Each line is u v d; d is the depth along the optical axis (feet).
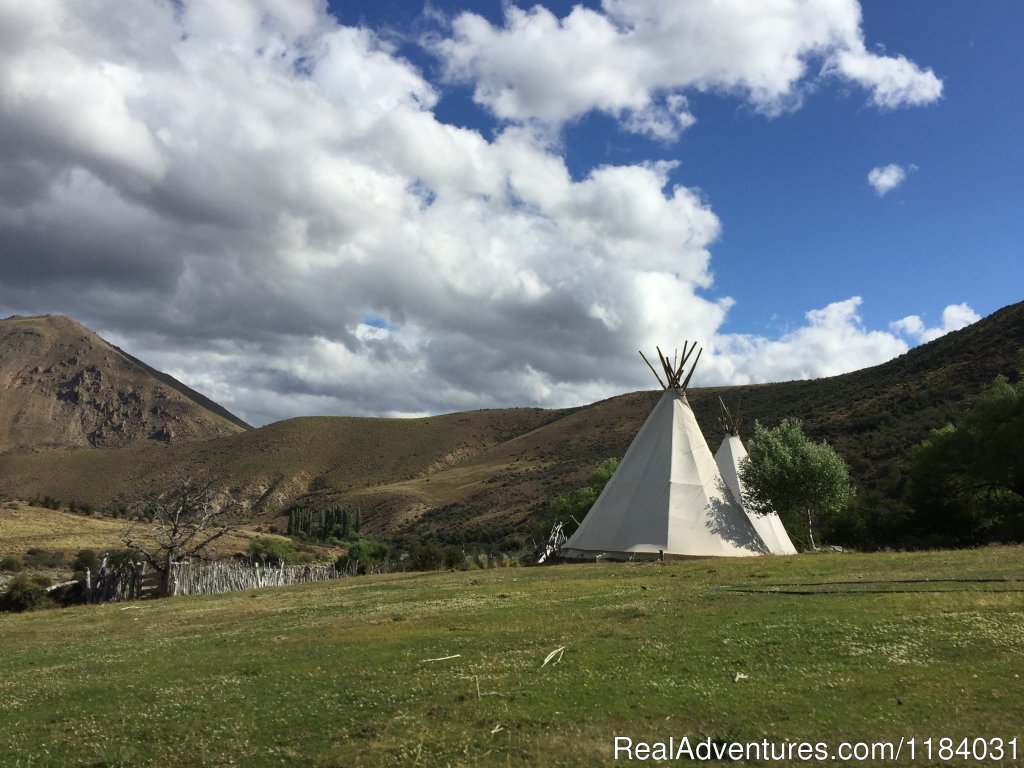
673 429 111.55
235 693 40.32
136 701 40.55
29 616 92.94
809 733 28.94
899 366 262.47
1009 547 83.92
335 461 531.91
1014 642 38.52
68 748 33.47
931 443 134.10
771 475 118.93
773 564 80.23
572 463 390.21
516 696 35.65
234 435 618.85
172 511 136.56
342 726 33.55
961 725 28.58
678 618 51.29
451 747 29.96
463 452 538.88
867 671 35.76
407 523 355.36
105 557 116.06
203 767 30.25
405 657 45.88
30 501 278.05
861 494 148.66
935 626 42.91
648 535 103.30
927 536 125.49
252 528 336.29
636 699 34.09
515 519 300.61
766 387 366.63
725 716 31.32
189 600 98.73
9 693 44.86
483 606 65.21
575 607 60.18
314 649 51.21
